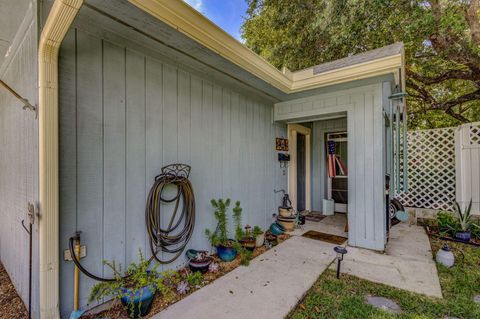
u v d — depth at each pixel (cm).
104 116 210
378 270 280
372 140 352
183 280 250
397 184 398
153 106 252
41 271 166
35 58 180
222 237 320
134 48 233
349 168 371
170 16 190
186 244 282
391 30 575
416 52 662
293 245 365
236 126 373
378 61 306
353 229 364
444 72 671
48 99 169
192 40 221
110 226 213
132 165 232
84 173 196
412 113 856
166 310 203
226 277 262
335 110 386
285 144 505
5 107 292
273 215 463
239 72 302
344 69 333
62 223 182
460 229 392
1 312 208
